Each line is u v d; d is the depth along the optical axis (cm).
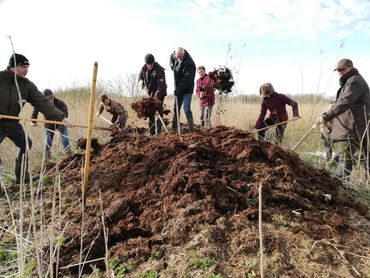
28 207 368
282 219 291
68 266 261
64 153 557
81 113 826
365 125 439
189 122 651
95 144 473
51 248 227
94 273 256
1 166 508
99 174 395
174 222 287
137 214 314
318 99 636
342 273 246
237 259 251
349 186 414
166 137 436
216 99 667
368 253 273
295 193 325
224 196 306
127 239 286
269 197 314
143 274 246
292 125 696
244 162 358
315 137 616
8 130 420
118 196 345
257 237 267
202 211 291
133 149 421
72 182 402
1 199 403
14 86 409
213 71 642
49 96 634
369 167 443
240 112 790
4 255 297
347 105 427
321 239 278
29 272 268
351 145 455
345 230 300
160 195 326
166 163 358
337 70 452
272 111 596
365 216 338
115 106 693
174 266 248
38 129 701
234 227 276
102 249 276
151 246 271
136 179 360
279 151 374
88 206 342
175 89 629
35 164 505
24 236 318
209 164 348
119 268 255
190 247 259
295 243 267
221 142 397
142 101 529
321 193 342
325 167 461
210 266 244
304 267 246
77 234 296
